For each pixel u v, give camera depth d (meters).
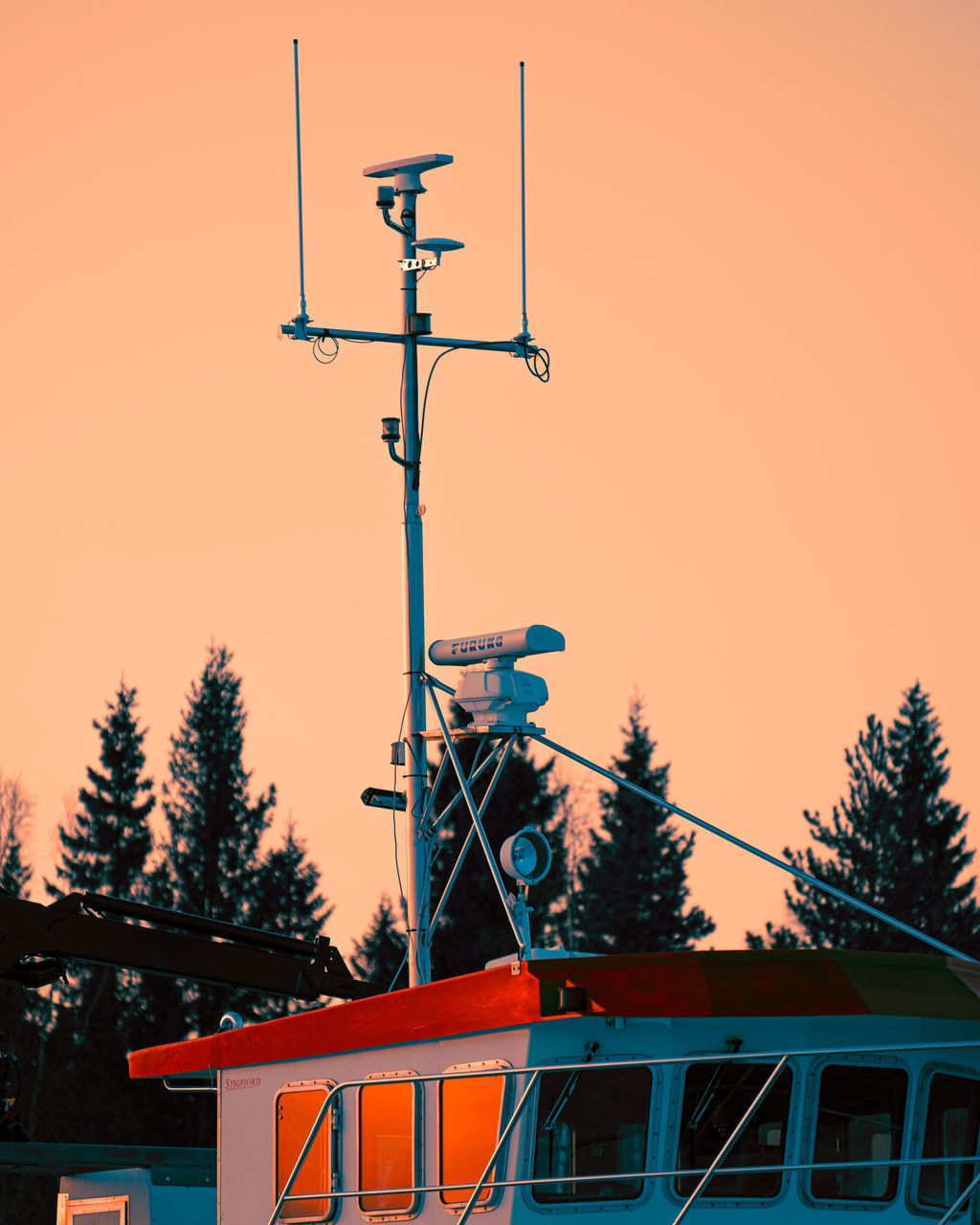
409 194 54.28
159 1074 48.34
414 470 53.12
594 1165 38.41
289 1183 41.44
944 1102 39.22
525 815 185.00
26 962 80.38
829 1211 38.41
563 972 38.31
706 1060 38.22
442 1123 40.22
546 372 56.09
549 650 48.00
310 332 54.16
